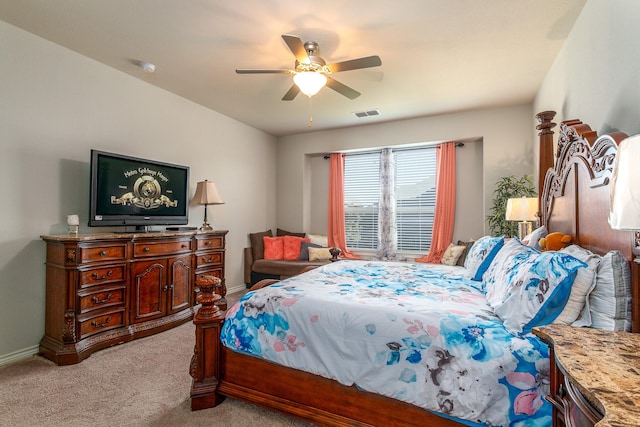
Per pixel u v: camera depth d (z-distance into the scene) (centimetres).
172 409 198
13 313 262
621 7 171
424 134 489
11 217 261
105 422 185
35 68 273
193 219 430
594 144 169
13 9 236
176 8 234
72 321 258
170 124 396
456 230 499
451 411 143
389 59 307
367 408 165
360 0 224
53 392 215
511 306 157
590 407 79
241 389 198
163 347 289
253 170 546
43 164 280
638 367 83
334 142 559
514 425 133
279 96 405
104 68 324
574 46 251
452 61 311
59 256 266
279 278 496
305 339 180
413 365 154
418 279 260
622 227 93
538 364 134
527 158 427
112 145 332
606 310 137
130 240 302
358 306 178
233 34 268
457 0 223
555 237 210
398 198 542
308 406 180
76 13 241
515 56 300
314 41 275
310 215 605
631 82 161
